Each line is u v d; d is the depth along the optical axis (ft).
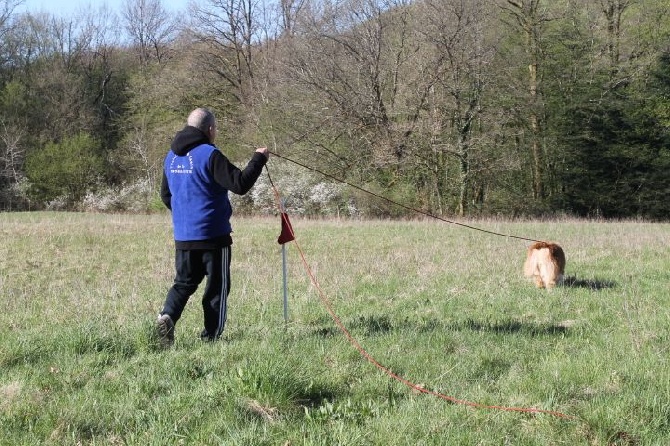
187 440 12.69
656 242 51.39
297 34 121.60
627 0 119.03
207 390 15.07
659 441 12.76
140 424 13.53
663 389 15.47
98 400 14.83
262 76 137.80
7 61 163.94
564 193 124.16
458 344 20.42
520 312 26.48
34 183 145.89
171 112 145.79
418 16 108.99
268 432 13.03
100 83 173.27
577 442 12.77
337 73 116.57
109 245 52.42
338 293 30.37
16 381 15.98
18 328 23.15
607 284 32.91
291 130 118.93
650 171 120.06
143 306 27.30
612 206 122.72
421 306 27.40
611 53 119.55
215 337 20.29
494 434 13.05
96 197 135.54
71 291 31.65
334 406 14.53
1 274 37.88
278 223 77.66
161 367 17.29
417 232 64.49
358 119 115.24
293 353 18.11
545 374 16.90
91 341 19.04
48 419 13.50
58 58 169.37
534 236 59.57
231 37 146.41
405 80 110.73
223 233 19.85
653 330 22.26
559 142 120.06
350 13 115.85
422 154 111.45
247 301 27.81
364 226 72.18
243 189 19.10
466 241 55.06
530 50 116.06
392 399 15.15
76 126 160.86
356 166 115.85
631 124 119.34
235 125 134.92
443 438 12.80
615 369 17.07
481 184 119.24
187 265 19.81
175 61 153.69
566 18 117.70
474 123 112.37
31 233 58.18
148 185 132.67
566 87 118.83
